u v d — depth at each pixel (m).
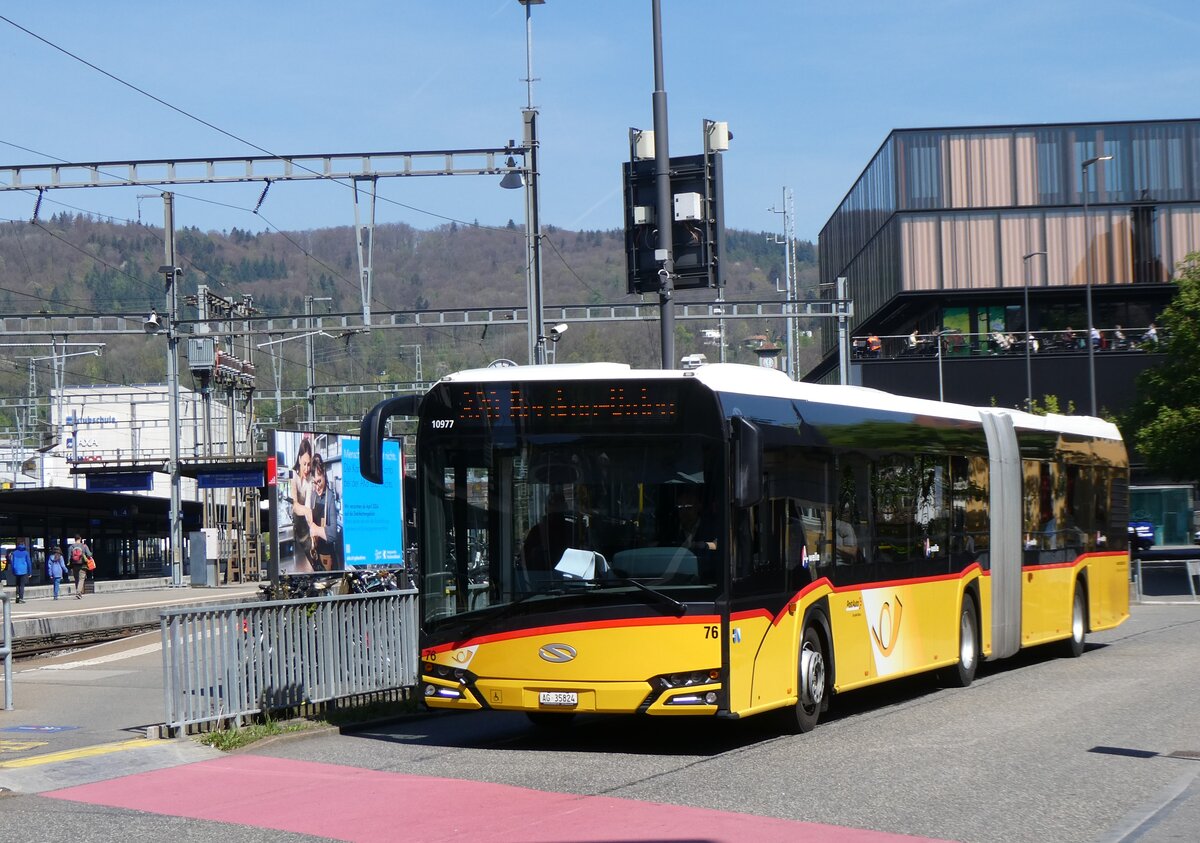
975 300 64.62
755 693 11.31
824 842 7.73
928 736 12.02
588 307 41.50
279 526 25.27
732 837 7.87
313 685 13.55
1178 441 43.41
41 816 8.89
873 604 13.89
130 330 45.34
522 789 9.56
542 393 11.42
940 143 64.06
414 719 13.94
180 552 49.72
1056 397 58.97
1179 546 57.47
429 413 11.70
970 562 16.59
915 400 15.77
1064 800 9.01
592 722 13.62
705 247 18.23
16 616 33.53
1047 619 19.12
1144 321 64.44
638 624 10.92
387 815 8.71
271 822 8.57
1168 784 9.59
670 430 11.20
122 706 15.25
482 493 11.46
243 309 62.50
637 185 18.66
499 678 11.19
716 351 120.75
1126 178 63.59
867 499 13.95
